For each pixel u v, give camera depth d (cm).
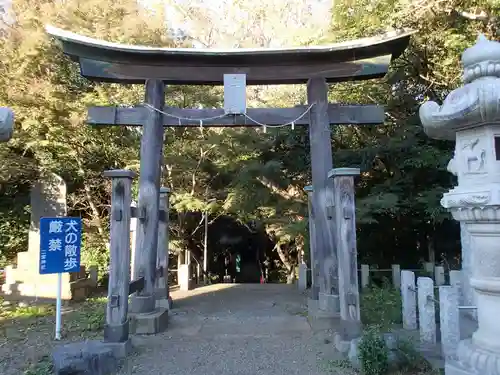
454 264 1133
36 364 417
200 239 1461
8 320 620
